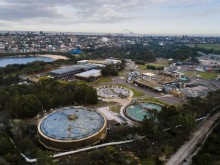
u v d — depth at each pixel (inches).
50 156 4776.1
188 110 7706.7
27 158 5236.2
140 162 5334.6
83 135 5915.4
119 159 5049.2
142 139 6284.5
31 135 6530.5
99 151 5300.2
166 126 7116.1
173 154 5841.5
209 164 5054.1
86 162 5108.3
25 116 7687.0
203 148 6008.9
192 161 5413.4
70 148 5713.6
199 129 7308.1
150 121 6707.7
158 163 5344.5
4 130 6427.2
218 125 7298.2
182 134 6791.3
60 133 5979.3
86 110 7529.5
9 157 4862.2
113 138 6338.6
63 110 7490.2
